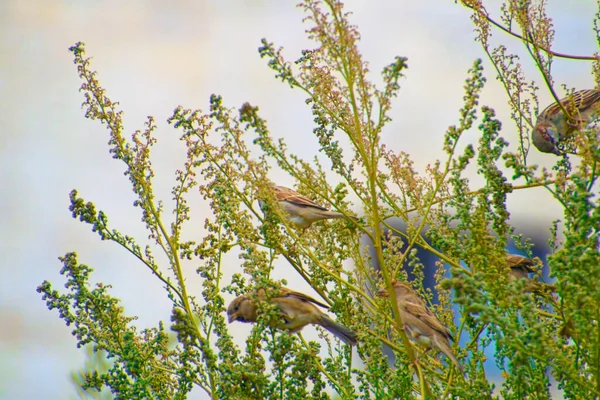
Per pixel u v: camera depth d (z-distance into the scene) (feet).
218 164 31.86
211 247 31.42
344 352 31.50
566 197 25.29
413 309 30.35
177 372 28.71
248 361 28.81
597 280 22.09
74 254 29.37
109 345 29.25
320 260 31.17
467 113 26.37
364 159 26.58
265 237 30.42
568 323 24.58
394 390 27.71
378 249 27.04
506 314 26.99
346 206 30.37
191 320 27.94
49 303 28.99
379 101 25.98
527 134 34.09
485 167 27.12
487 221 27.14
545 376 26.99
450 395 28.71
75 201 30.50
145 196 31.78
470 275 25.36
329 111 28.53
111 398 30.09
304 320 30.99
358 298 31.35
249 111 27.30
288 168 28.27
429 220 29.50
